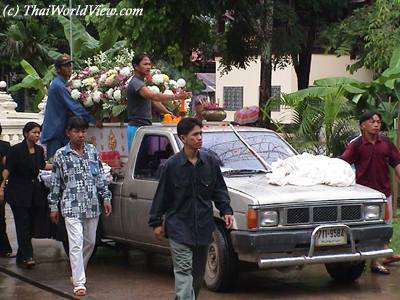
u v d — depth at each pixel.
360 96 17.39
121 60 13.30
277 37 26.42
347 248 10.07
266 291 10.37
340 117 16.72
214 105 12.92
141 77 12.02
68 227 10.23
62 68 12.55
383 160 11.33
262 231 9.72
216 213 9.92
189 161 8.28
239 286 10.66
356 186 10.69
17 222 12.08
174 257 8.26
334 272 11.03
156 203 8.34
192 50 25.59
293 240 9.75
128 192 11.48
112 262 12.59
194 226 8.23
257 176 10.88
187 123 8.23
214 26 27.20
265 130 11.95
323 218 10.01
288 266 9.85
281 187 10.23
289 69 34.44
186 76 23.27
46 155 12.61
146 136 11.47
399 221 14.58
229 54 27.36
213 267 10.23
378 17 19.89
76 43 27.27
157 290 10.52
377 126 11.26
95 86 12.65
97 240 12.12
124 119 12.59
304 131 16.86
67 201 10.24
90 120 12.62
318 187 10.34
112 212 11.86
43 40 37.88
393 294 10.22
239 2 24.30
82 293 10.23
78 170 10.29
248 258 9.75
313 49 31.22
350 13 29.11
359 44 27.30
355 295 10.16
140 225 11.22
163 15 22.53
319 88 17.28
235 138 11.55
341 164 10.79
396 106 17.75
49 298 10.33
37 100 28.55
